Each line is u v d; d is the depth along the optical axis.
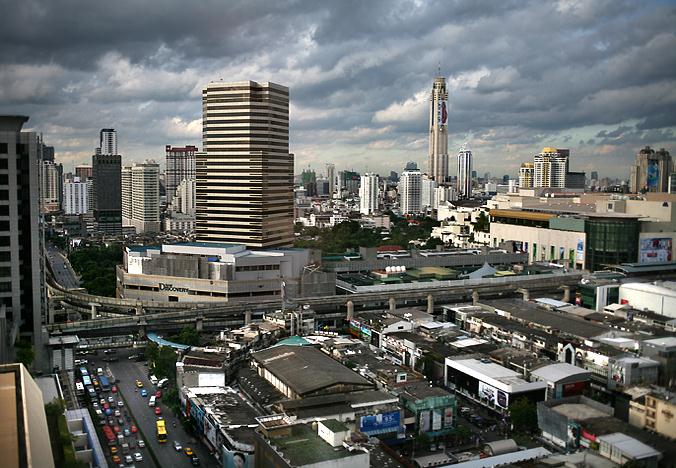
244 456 175.25
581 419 193.88
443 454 190.38
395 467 166.12
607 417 196.50
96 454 158.88
